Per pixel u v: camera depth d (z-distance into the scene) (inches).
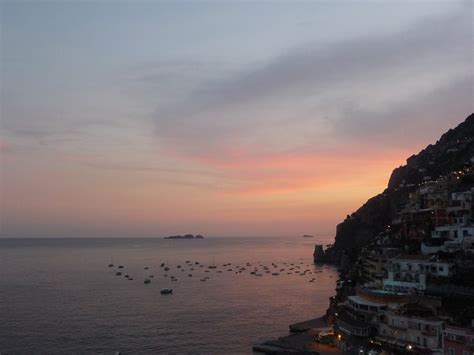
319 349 4330.7
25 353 5007.4
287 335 5457.7
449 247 4685.0
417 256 4697.3
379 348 3784.5
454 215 5625.0
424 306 3767.2
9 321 6555.1
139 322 6427.2
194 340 5413.4
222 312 7116.1
